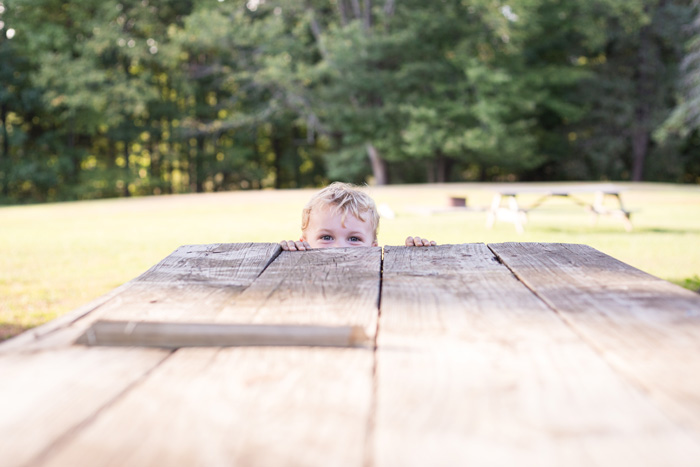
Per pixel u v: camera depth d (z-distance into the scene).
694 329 1.45
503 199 18.55
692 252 7.88
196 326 1.41
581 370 1.21
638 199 18.59
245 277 2.12
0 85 34.69
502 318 1.58
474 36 33.44
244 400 1.08
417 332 1.47
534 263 2.29
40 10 35.62
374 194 20.94
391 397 1.09
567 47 38.12
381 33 34.31
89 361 1.29
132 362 1.28
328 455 0.88
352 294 1.86
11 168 35.97
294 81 35.34
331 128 35.31
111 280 6.87
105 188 39.44
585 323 1.51
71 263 8.03
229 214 15.46
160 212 16.56
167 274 2.18
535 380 1.17
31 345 1.39
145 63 39.03
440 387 1.14
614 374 1.19
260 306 1.73
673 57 37.34
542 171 42.50
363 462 0.86
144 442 0.93
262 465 0.85
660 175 39.62
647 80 37.31
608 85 36.41
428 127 33.00
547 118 39.75
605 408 1.04
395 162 40.91
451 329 1.49
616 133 37.91
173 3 38.31
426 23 32.91
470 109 32.75
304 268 2.28
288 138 46.22
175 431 0.97
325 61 34.47
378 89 33.81
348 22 36.19
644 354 1.29
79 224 13.58
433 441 0.93
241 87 39.19
